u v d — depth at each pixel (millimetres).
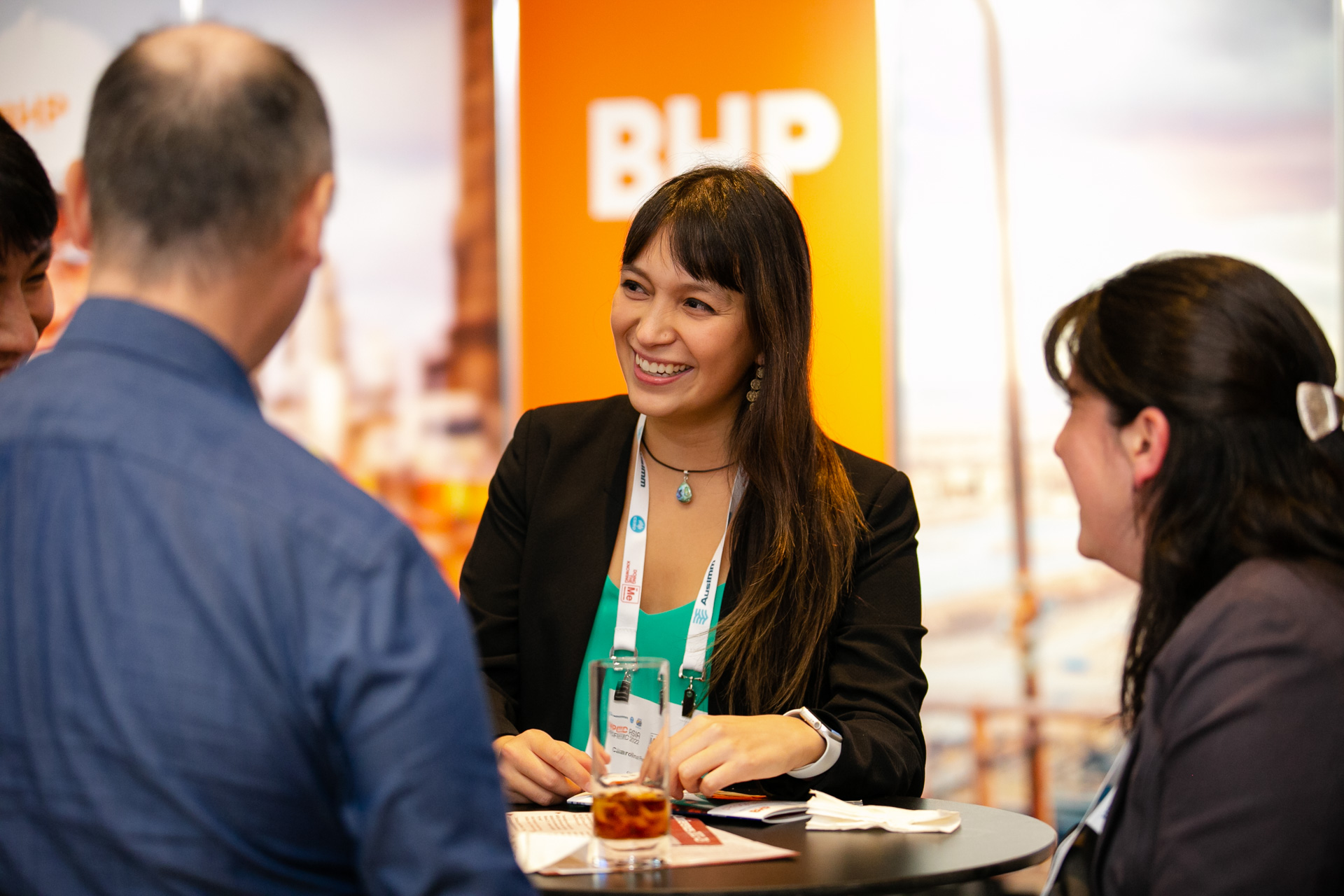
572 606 2520
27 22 5227
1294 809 1314
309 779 1065
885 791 2141
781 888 1485
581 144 4922
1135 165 4648
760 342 2457
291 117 1154
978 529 4727
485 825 1096
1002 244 4707
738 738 1960
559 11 4930
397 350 5012
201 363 1145
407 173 5012
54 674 1056
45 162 5188
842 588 2436
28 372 1162
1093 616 4645
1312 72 4547
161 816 1033
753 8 4824
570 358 4930
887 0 4754
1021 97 4699
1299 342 1516
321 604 1055
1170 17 4621
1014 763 4688
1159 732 1442
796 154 4805
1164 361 1531
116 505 1072
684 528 2555
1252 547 1472
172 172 1120
